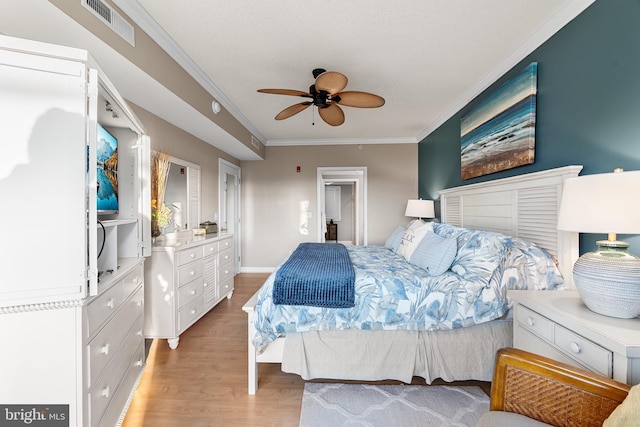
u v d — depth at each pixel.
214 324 2.88
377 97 2.32
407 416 1.59
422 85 2.86
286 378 1.98
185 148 3.38
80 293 1.09
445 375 1.77
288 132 4.70
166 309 2.37
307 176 5.23
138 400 1.74
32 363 1.04
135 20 1.76
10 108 1.00
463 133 3.13
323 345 1.80
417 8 1.75
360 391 1.82
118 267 1.61
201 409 1.66
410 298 1.76
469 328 1.80
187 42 2.10
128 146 1.97
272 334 1.78
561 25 1.81
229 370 2.07
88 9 1.43
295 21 1.86
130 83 2.01
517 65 2.28
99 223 1.43
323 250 2.98
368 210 5.14
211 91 2.88
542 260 1.79
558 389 0.97
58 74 1.05
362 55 2.29
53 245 1.05
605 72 1.54
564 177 1.70
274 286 1.81
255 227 5.32
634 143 1.40
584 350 1.11
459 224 3.14
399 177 5.09
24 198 1.02
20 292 1.01
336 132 4.70
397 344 1.79
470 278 1.80
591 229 1.15
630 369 0.96
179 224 3.28
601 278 1.18
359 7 1.73
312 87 2.28
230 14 1.79
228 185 4.81
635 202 1.08
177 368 2.09
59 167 1.06
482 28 1.95
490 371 1.78
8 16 1.29
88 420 1.13
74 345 1.08
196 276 2.74
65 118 1.06
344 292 1.77
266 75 2.64
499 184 2.37
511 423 0.93
